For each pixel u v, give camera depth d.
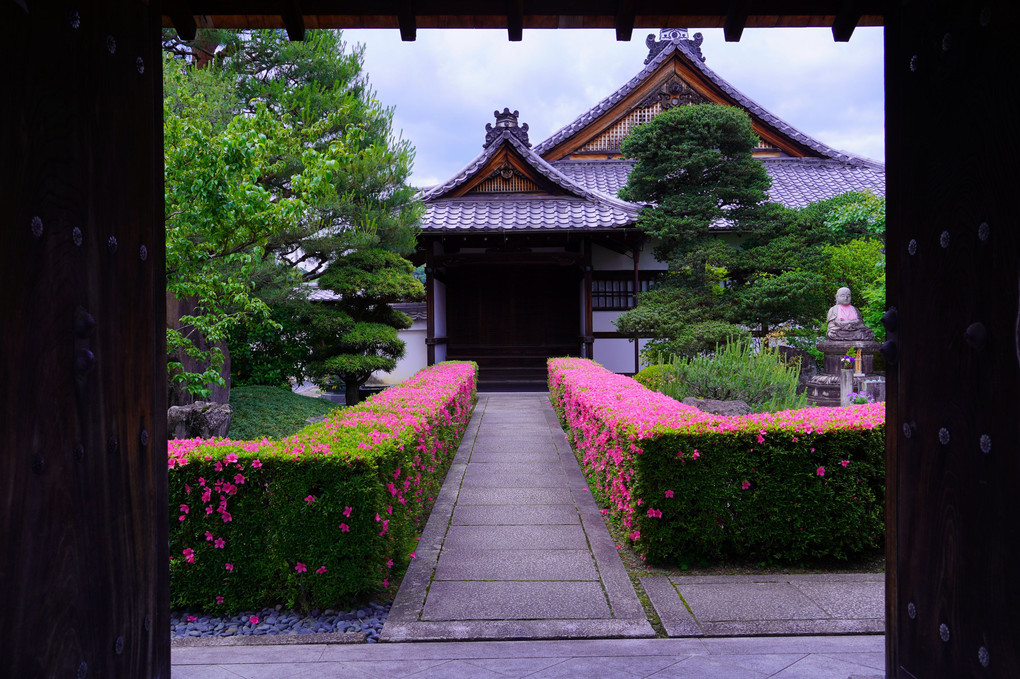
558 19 2.33
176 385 7.88
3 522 1.34
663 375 9.19
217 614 3.45
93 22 1.65
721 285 12.47
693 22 2.33
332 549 3.34
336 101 10.30
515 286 14.84
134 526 1.81
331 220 10.21
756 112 18.14
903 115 1.93
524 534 4.55
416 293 11.23
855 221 12.09
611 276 13.73
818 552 3.99
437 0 2.26
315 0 2.25
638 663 2.80
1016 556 1.44
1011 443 1.45
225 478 3.39
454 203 13.82
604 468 5.16
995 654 1.52
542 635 3.09
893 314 1.99
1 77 1.35
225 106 8.55
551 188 13.88
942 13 1.72
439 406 5.84
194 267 6.68
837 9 2.24
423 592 3.57
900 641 1.98
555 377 10.09
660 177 11.75
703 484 3.97
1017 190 1.43
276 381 11.39
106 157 1.69
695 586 3.68
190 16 2.26
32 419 1.42
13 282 1.37
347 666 2.81
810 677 2.64
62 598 1.50
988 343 1.53
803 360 12.05
